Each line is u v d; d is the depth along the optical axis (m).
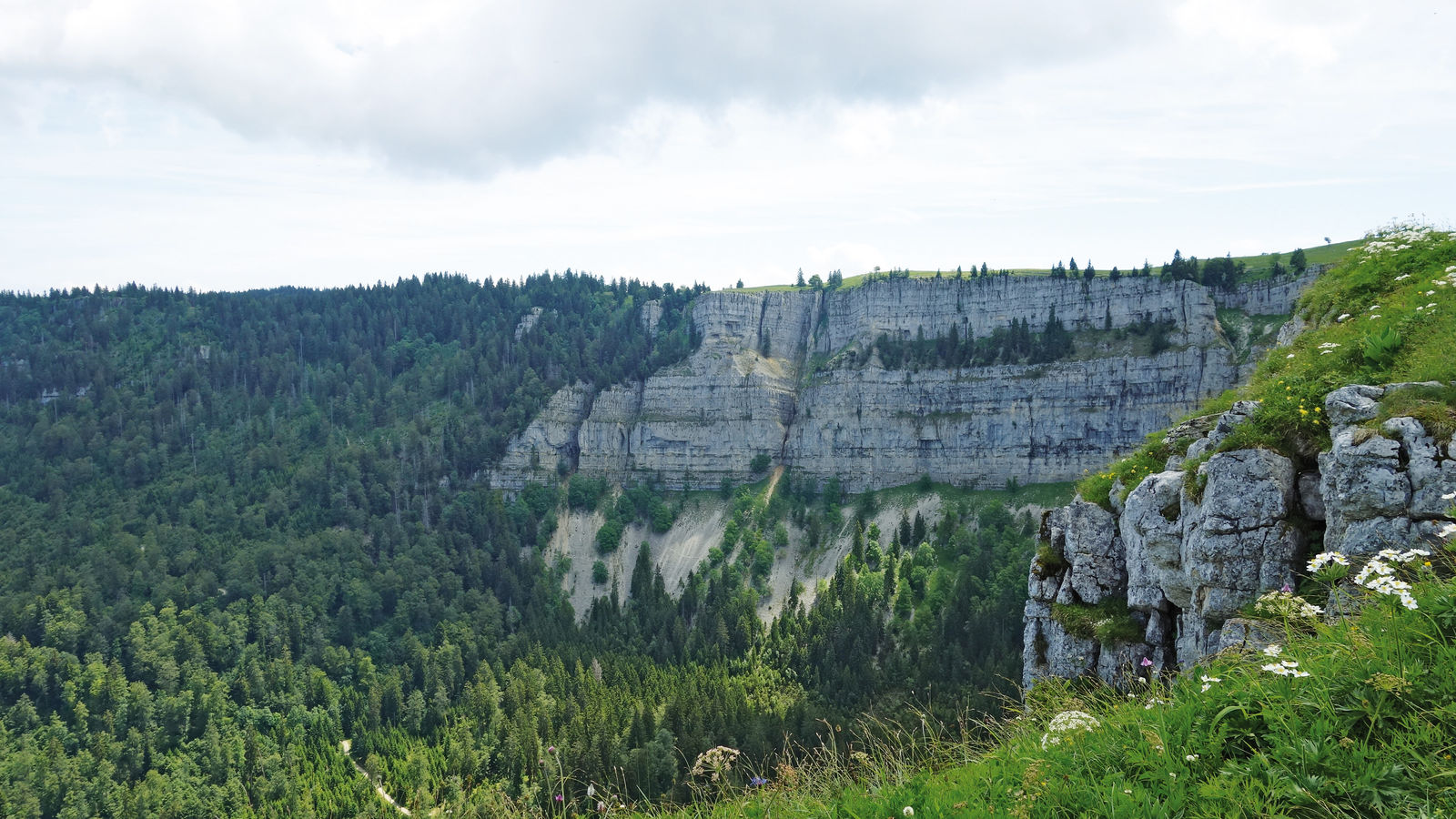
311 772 147.88
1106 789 10.80
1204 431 26.39
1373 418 19.72
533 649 182.00
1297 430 21.77
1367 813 9.22
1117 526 27.03
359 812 127.31
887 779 13.63
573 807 17.27
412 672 182.75
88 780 145.25
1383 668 10.70
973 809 11.38
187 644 187.50
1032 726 14.62
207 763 149.75
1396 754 9.61
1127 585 26.08
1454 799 8.84
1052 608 27.48
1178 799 10.16
